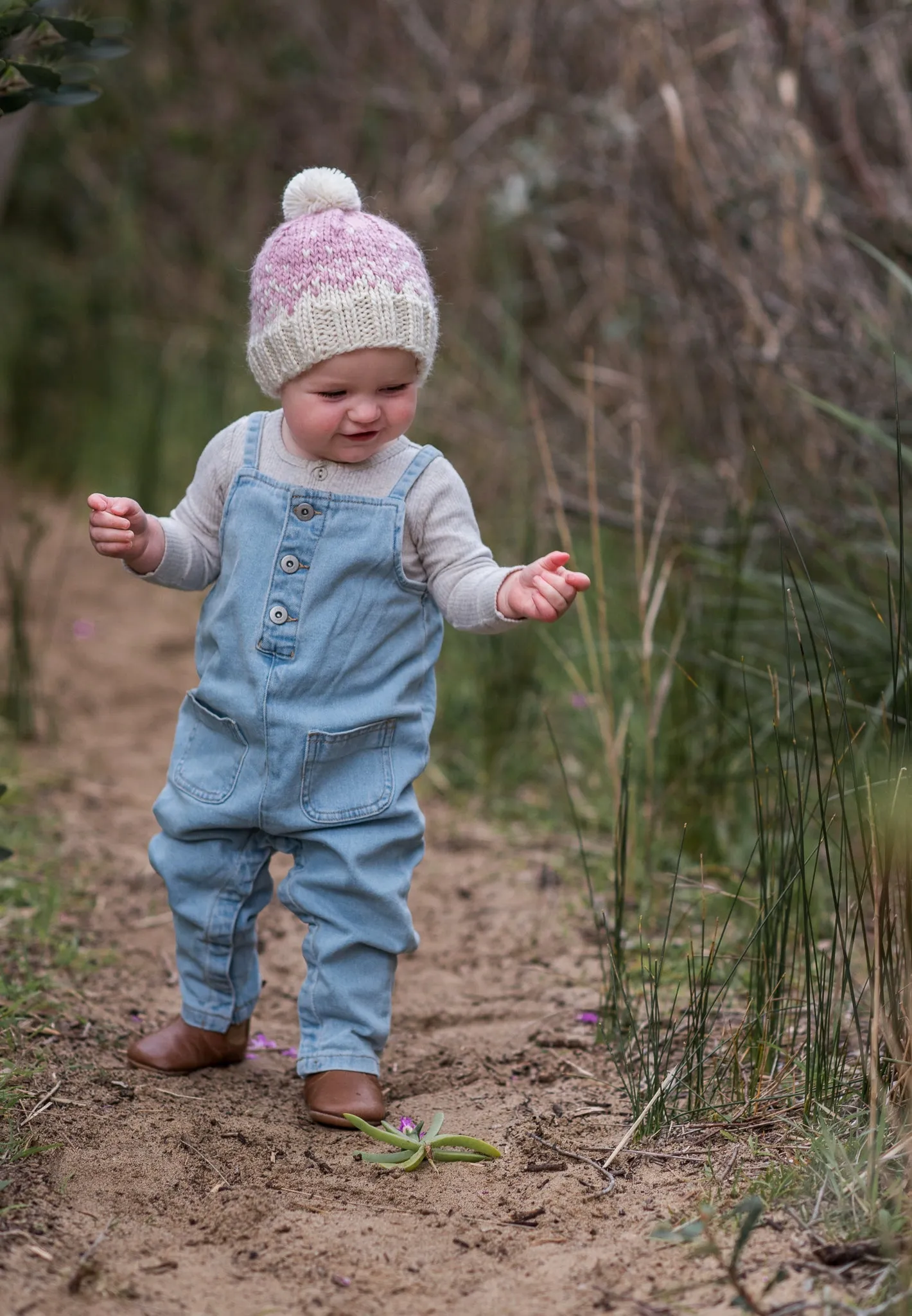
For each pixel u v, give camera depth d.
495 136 9.59
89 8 4.47
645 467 7.32
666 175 7.76
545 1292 2.79
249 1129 3.50
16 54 3.74
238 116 11.91
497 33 9.84
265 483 3.54
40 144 11.84
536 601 3.36
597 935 4.27
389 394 3.47
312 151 11.61
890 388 6.17
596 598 7.02
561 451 8.02
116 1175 3.24
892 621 3.76
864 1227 2.87
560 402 8.95
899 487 3.65
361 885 3.54
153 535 3.59
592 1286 2.80
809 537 6.17
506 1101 3.73
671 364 8.01
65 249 12.27
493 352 9.54
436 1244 3.00
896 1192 2.93
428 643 3.65
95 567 9.06
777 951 4.12
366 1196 3.21
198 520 3.69
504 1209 3.14
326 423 3.42
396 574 3.51
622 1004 4.30
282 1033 4.27
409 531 3.55
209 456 3.68
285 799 3.53
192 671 7.76
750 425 6.79
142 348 11.02
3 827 5.58
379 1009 3.66
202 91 12.09
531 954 4.80
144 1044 3.84
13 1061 3.76
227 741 3.61
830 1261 2.78
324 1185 3.25
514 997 4.48
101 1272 2.85
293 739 3.48
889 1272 2.71
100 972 4.54
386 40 11.02
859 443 6.25
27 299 11.46
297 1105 3.70
